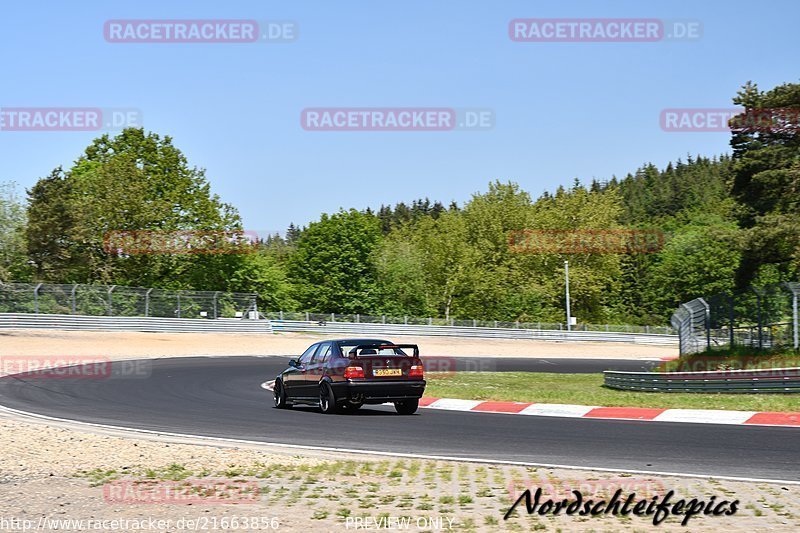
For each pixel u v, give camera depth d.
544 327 64.12
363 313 80.25
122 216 63.00
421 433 13.80
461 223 86.62
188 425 15.34
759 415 15.04
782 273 36.38
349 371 16.53
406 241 90.25
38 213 60.41
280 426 15.00
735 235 33.59
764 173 34.66
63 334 42.38
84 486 9.66
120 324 45.78
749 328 26.02
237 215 68.44
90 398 20.23
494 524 7.57
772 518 7.57
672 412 15.98
